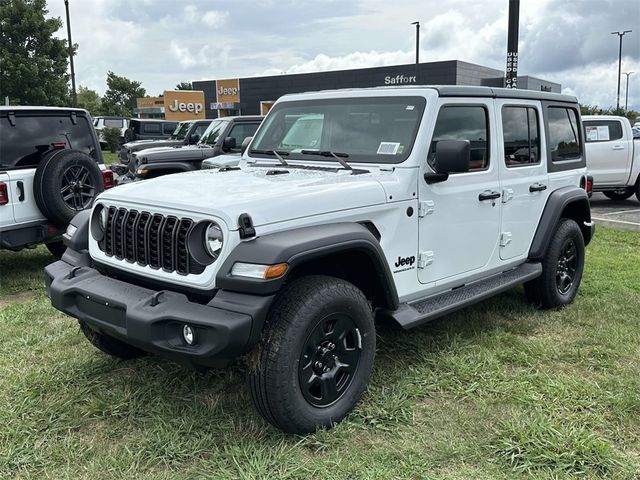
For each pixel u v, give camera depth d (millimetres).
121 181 10906
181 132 17016
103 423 3467
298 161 4324
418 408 3613
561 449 3123
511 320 5168
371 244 3361
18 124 6715
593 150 12398
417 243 3924
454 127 4191
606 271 6895
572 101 5691
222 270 2965
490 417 3482
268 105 42625
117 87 58250
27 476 2977
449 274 4246
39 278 6859
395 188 3730
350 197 3455
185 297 3082
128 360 4293
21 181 6457
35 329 5012
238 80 44031
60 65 26391
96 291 3346
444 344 4504
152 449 3172
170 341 2986
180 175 4160
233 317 2869
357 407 3557
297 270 3352
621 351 4430
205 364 3047
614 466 3018
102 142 30266
